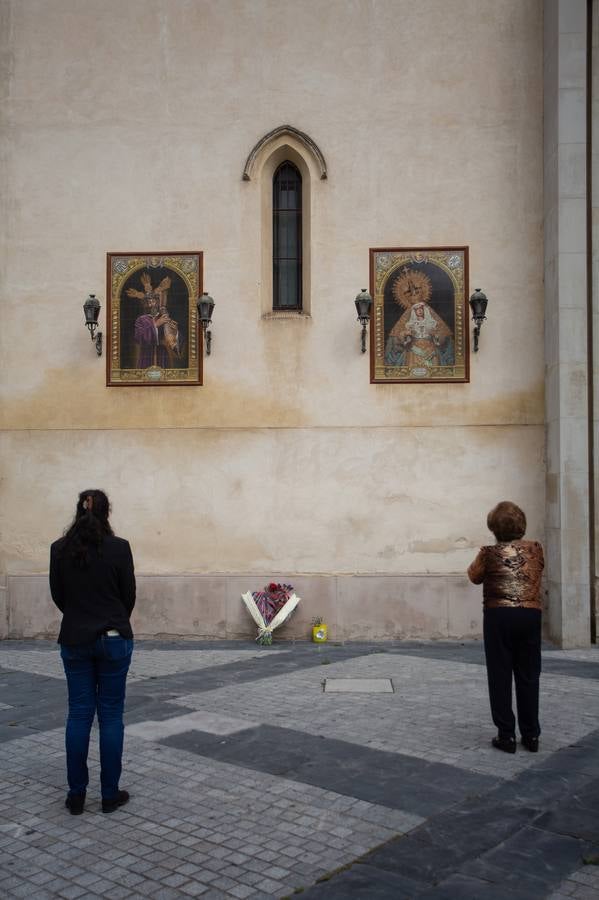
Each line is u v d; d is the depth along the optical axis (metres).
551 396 11.31
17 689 8.45
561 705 7.45
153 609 11.78
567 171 11.01
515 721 6.38
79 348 12.07
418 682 8.59
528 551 6.21
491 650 6.14
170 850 4.38
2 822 4.80
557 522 10.95
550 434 11.35
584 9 11.05
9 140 12.26
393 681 8.66
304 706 7.52
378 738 6.43
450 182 11.89
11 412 12.09
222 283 12.00
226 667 9.59
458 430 11.71
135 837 4.55
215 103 12.12
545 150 11.68
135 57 12.23
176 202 12.11
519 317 11.73
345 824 4.71
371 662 9.83
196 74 12.16
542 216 11.78
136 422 11.97
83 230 12.16
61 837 4.56
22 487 12.04
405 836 4.53
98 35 12.25
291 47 12.09
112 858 4.29
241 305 11.97
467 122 11.91
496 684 6.10
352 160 11.98
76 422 12.02
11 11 12.33
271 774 5.59
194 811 4.93
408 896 3.84
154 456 11.94
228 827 4.68
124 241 12.12
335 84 12.03
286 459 11.83
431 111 11.94
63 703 7.80
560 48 11.05
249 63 12.11
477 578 6.32
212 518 11.85
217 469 11.89
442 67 11.95
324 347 11.88
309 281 12.02
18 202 12.23
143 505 11.93
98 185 12.18
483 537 11.60
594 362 11.30
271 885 3.97
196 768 5.74
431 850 4.35
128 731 6.70
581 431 10.86
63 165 12.22
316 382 11.86
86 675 4.96
